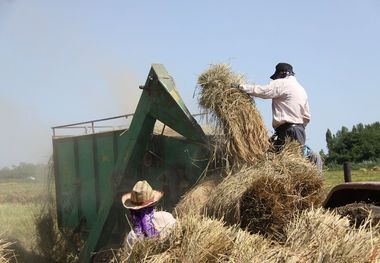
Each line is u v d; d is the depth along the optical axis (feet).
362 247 11.51
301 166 16.90
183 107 21.67
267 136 19.65
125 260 13.62
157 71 22.40
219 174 19.70
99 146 28.86
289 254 12.14
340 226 12.71
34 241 34.63
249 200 15.70
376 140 182.60
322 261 11.48
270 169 17.08
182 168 22.45
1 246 21.15
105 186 28.35
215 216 16.72
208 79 20.18
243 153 18.74
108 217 25.08
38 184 37.42
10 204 71.67
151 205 15.46
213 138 20.24
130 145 23.79
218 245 12.87
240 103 19.53
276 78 20.98
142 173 24.36
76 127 31.89
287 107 19.98
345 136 188.85
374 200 14.37
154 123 23.48
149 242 13.43
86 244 26.55
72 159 31.96
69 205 32.35
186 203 18.88
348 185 14.26
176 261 12.71
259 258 12.11
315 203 15.97
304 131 20.27
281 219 15.19
